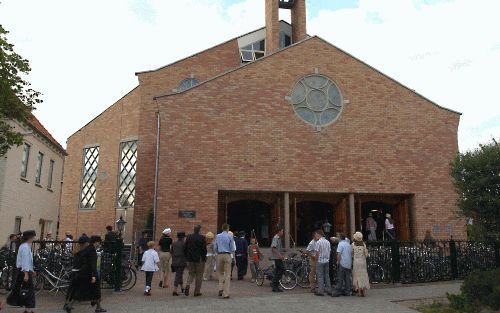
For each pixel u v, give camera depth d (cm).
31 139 2030
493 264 1617
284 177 2044
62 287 1171
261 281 1412
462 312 1007
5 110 1258
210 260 1523
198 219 1928
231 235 1191
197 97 2036
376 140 2169
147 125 2611
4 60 1199
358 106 2192
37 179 2164
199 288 1164
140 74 2703
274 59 2159
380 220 2378
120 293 1213
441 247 1557
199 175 1967
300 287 1371
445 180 2189
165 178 1939
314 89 2177
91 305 977
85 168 3134
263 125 2075
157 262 1207
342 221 2147
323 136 2127
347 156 2127
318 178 2075
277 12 2697
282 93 2130
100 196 2961
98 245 1251
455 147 2238
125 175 2853
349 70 2230
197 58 2844
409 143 2197
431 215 2139
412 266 1484
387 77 2248
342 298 1164
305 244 2322
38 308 990
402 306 1071
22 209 1939
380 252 1455
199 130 2008
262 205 2300
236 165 2009
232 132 2038
